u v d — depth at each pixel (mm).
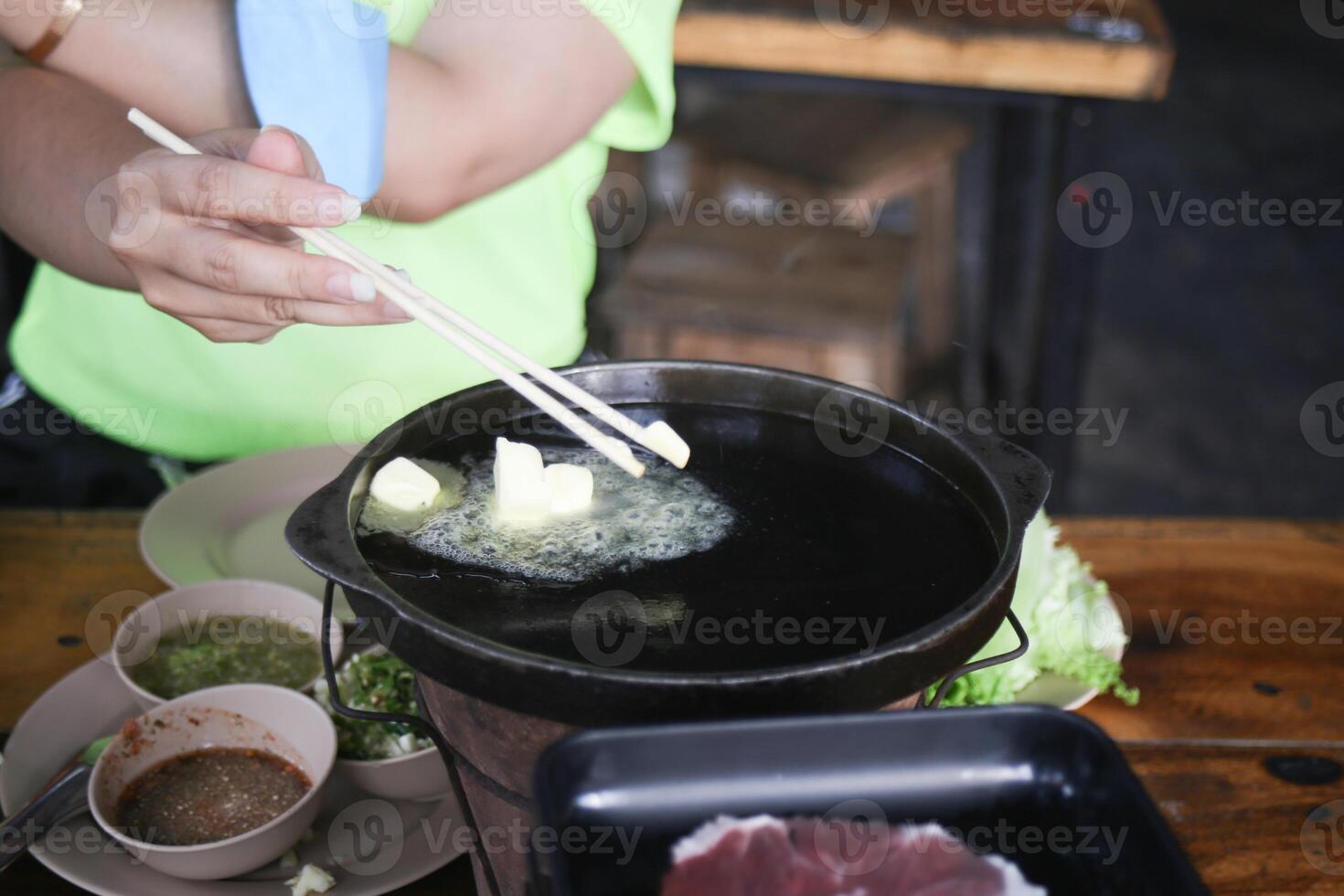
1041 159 1688
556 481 827
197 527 1066
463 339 825
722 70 1604
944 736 709
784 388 879
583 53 1126
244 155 921
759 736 701
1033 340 1731
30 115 1042
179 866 831
